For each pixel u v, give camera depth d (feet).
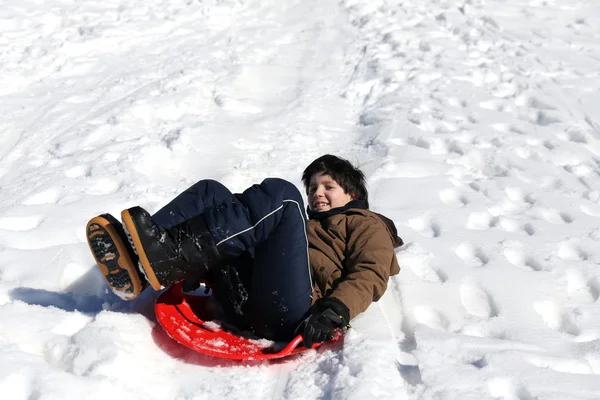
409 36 23.26
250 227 8.31
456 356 8.55
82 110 17.63
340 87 19.92
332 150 16.28
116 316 8.69
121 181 13.74
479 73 20.80
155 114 17.38
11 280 10.14
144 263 7.89
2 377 7.22
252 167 14.93
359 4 25.94
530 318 9.70
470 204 13.53
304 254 8.60
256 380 8.05
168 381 7.95
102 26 22.86
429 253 11.32
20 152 15.52
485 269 10.89
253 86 19.76
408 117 17.78
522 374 8.10
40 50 21.11
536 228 12.60
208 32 23.56
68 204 12.59
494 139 16.75
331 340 8.70
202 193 8.66
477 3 26.14
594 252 11.78
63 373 7.34
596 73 21.20
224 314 9.39
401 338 9.21
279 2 26.22
